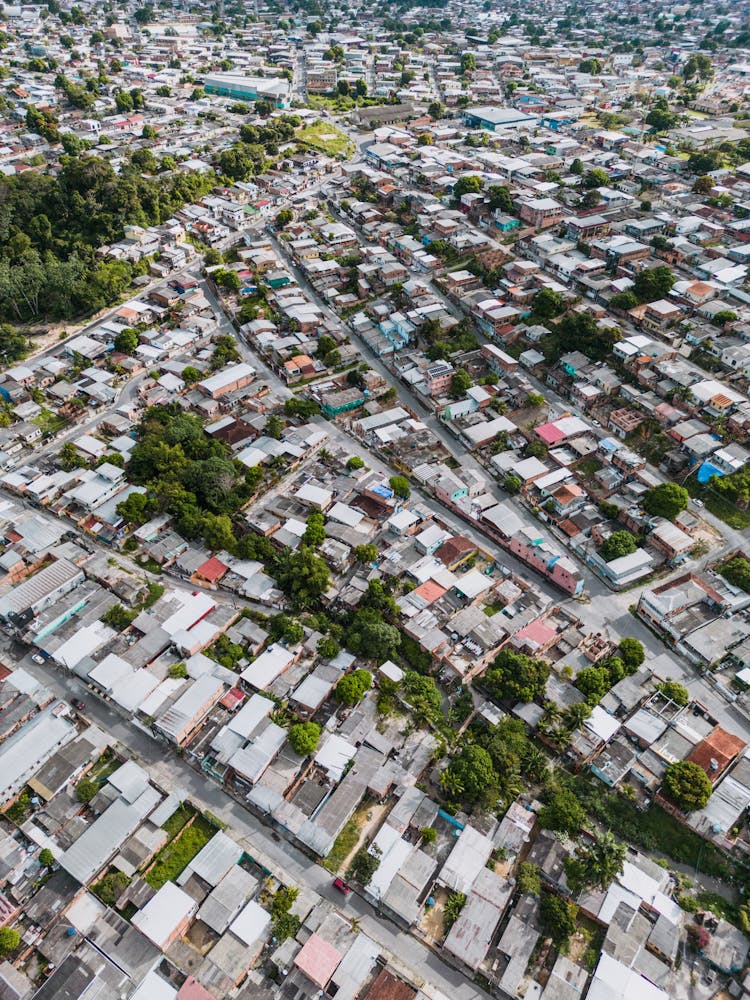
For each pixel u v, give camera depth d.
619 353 181.88
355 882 93.75
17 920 89.81
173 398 180.62
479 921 88.50
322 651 119.69
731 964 85.88
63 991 82.12
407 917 88.88
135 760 107.25
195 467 150.12
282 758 105.06
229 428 170.38
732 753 104.31
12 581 135.75
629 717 113.81
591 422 174.50
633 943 87.25
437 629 123.88
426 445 164.38
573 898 92.12
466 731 111.75
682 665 122.50
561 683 116.88
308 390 185.12
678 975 85.75
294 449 163.12
